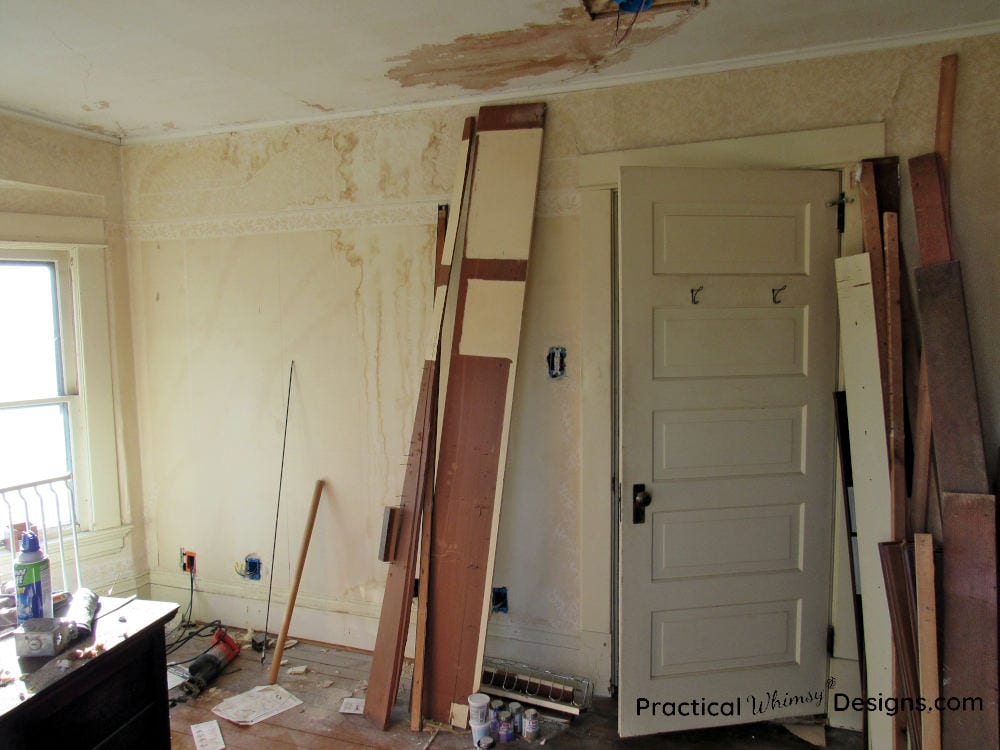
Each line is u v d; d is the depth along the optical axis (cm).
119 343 316
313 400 293
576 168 247
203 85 243
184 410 316
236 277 301
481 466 244
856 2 184
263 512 305
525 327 257
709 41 210
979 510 185
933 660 187
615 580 252
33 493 288
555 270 252
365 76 236
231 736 231
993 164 206
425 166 267
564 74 236
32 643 156
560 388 255
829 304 227
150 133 303
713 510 228
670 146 235
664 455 226
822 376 228
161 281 314
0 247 276
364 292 280
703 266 223
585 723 238
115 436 316
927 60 210
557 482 258
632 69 233
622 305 221
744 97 229
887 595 200
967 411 190
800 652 233
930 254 202
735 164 230
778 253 225
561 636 260
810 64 221
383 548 248
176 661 283
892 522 204
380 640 248
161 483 324
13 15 184
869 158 217
